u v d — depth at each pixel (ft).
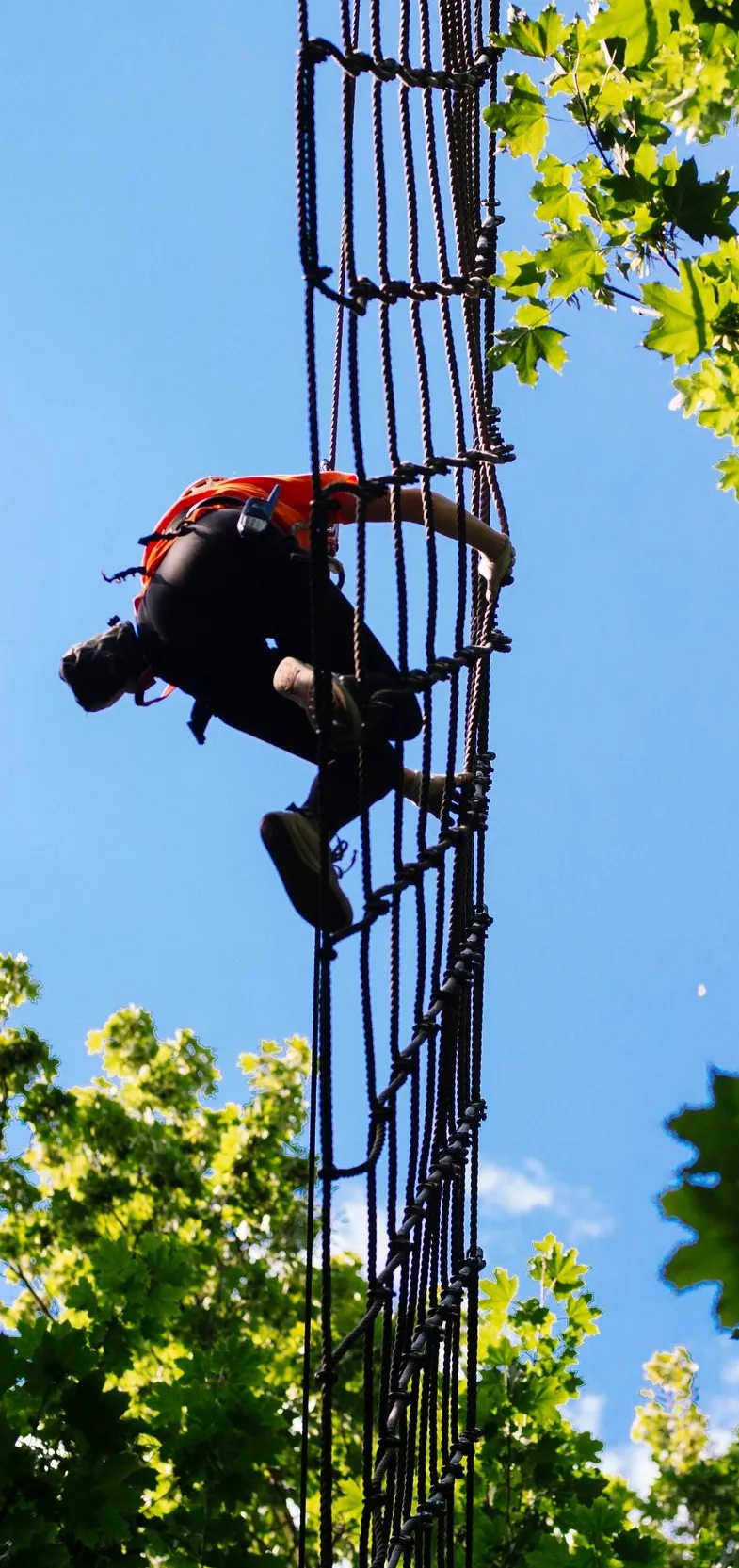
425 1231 18.30
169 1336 58.59
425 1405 18.34
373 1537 17.46
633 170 23.52
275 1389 59.11
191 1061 75.51
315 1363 59.41
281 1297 61.41
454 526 21.44
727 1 19.77
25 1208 69.72
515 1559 43.27
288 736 20.74
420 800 17.71
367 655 20.62
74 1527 30.76
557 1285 46.88
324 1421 14.85
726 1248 6.79
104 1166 70.44
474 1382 20.02
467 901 20.75
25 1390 32.01
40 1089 71.10
